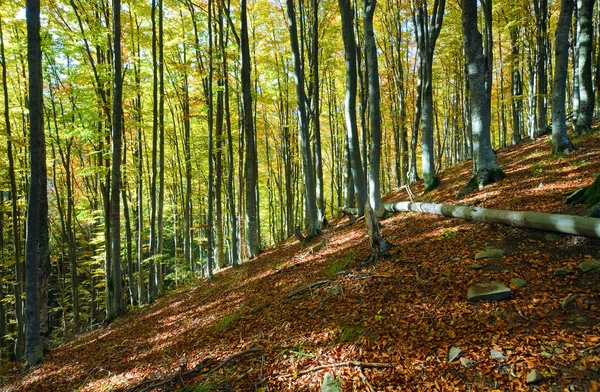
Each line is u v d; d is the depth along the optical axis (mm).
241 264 14094
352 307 5195
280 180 25438
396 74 20172
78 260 22422
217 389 4133
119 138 10883
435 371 3443
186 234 20328
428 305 4582
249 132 13094
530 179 8344
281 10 17453
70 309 26031
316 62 14891
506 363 3285
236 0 14555
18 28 12133
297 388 3771
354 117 11039
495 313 4023
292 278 8102
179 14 15453
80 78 11953
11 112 13344
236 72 17391
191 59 15750
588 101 11766
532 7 16531
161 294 16359
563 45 9523
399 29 18875
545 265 4695
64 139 15055
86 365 7285
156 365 5812
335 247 9508
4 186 16250
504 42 22594
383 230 8984
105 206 13461
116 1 10266
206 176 21922
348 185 16500
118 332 9727
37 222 7930
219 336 6129
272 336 5191
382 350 3967
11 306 20281
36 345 8352
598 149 8984
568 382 2936
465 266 5289
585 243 4805
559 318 3682
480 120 9102
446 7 17828
